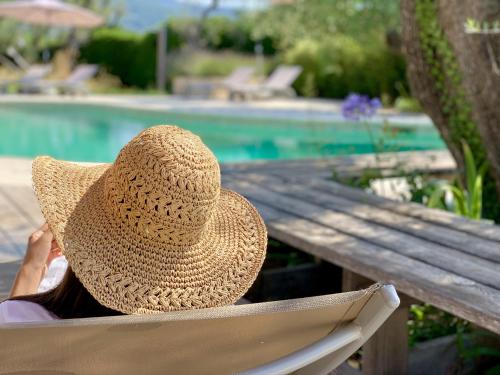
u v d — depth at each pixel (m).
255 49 22.06
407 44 4.92
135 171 1.36
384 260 2.78
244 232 1.62
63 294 1.45
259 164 5.52
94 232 1.42
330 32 16.00
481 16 4.32
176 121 14.20
